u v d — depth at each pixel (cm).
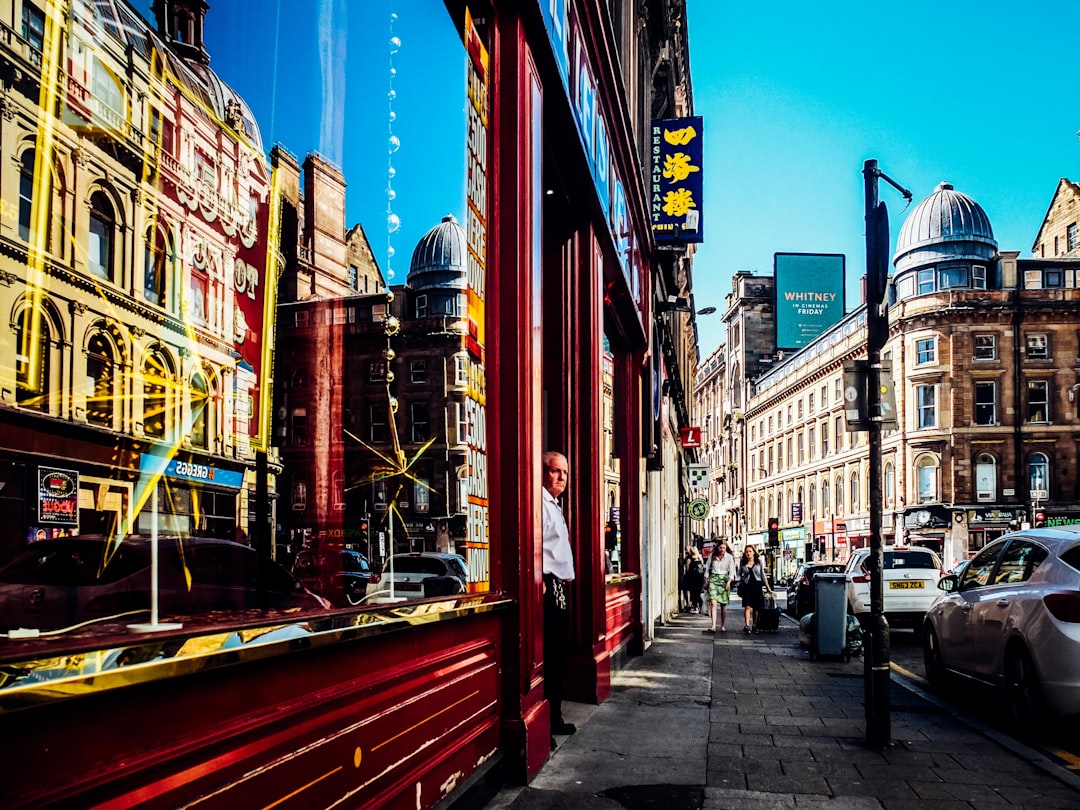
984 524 4753
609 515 1155
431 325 443
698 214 1562
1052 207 5700
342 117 357
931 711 802
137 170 216
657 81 2084
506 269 545
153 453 222
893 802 488
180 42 239
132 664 187
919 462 4919
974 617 840
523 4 564
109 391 204
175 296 233
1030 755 607
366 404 368
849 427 673
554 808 464
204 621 246
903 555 1770
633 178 1177
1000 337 4894
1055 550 757
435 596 426
